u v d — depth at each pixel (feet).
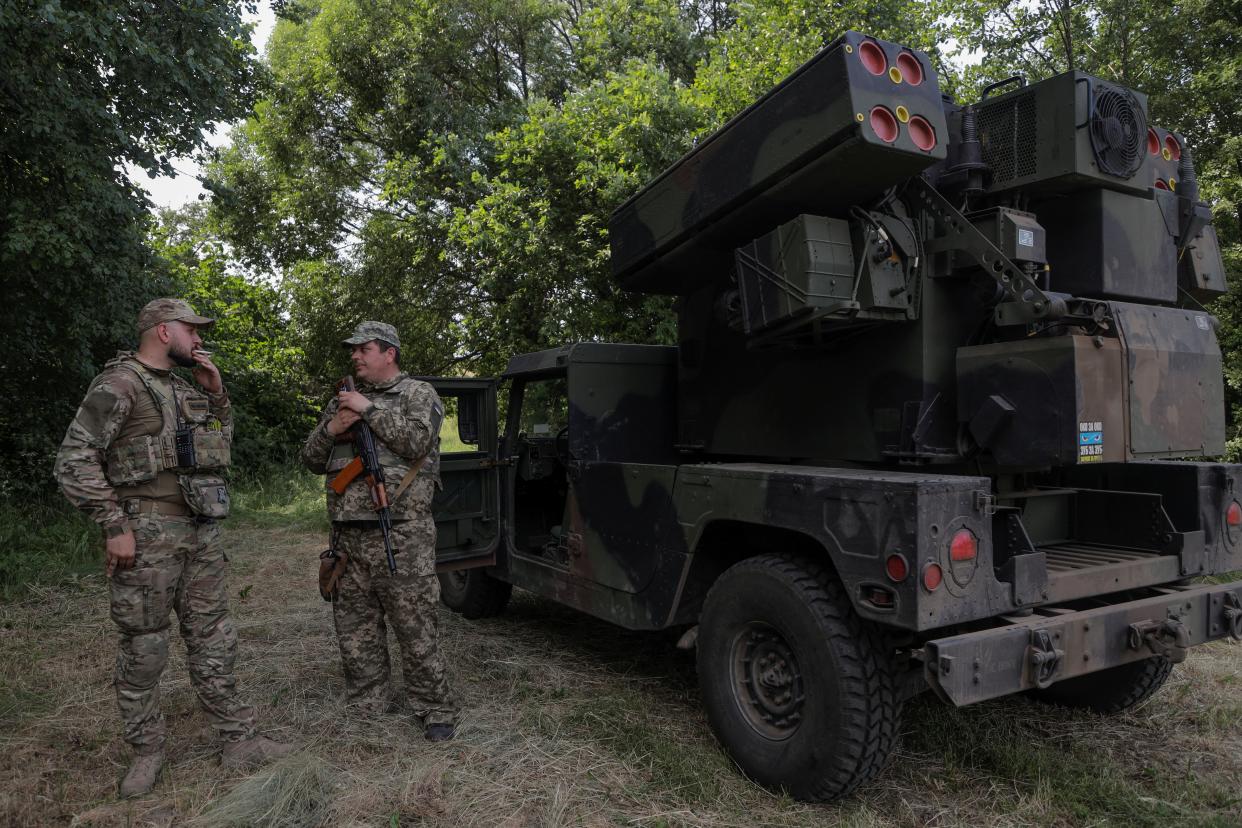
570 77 50.26
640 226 13.64
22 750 10.26
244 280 44.86
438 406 11.04
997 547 9.07
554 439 15.02
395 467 10.74
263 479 37.99
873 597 8.32
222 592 10.03
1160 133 11.71
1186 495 11.09
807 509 9.18
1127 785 9.52
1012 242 9.95
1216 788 9.52
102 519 8.75
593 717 11.34
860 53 9.52
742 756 9.73
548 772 9.75
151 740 9.37
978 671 8.14
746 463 12.92
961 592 8.20
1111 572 9.87
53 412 28.35
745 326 11.53
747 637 10.03
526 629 16.08
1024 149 10.60
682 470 11.21
